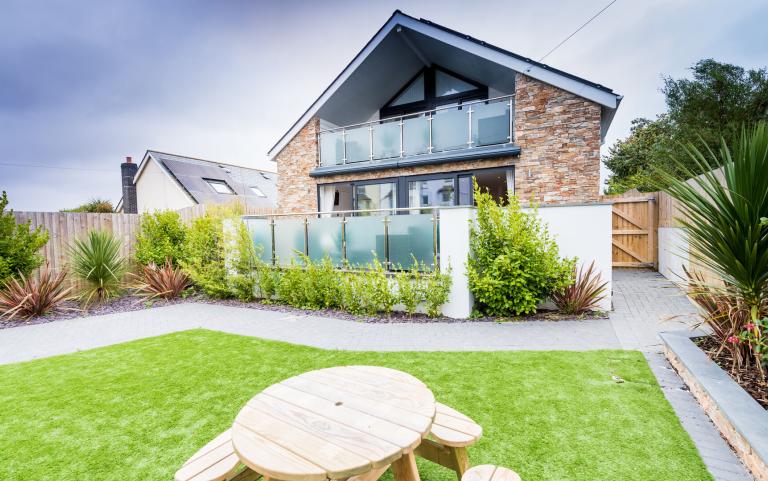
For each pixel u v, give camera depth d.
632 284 8.41
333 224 7.60
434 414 1.89
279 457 1.56
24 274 7.54
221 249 8.80
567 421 2.85
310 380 2.30
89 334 5.95
